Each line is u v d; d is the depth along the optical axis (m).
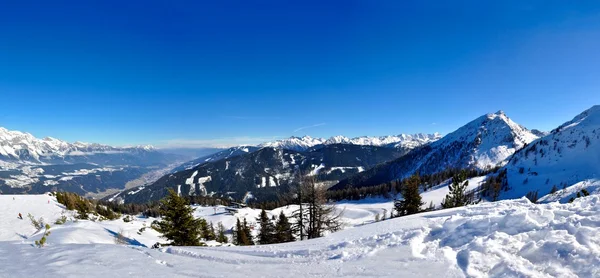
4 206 36.59
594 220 6.57
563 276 5.26
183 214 23.88
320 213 22.34
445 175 170.75
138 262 7.76
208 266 7.69
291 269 7.42
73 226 25.67
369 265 7.17
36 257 7.88
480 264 6.27
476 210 10.45
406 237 8.77
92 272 6.58
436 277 6.11
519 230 7.20
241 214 93.12
